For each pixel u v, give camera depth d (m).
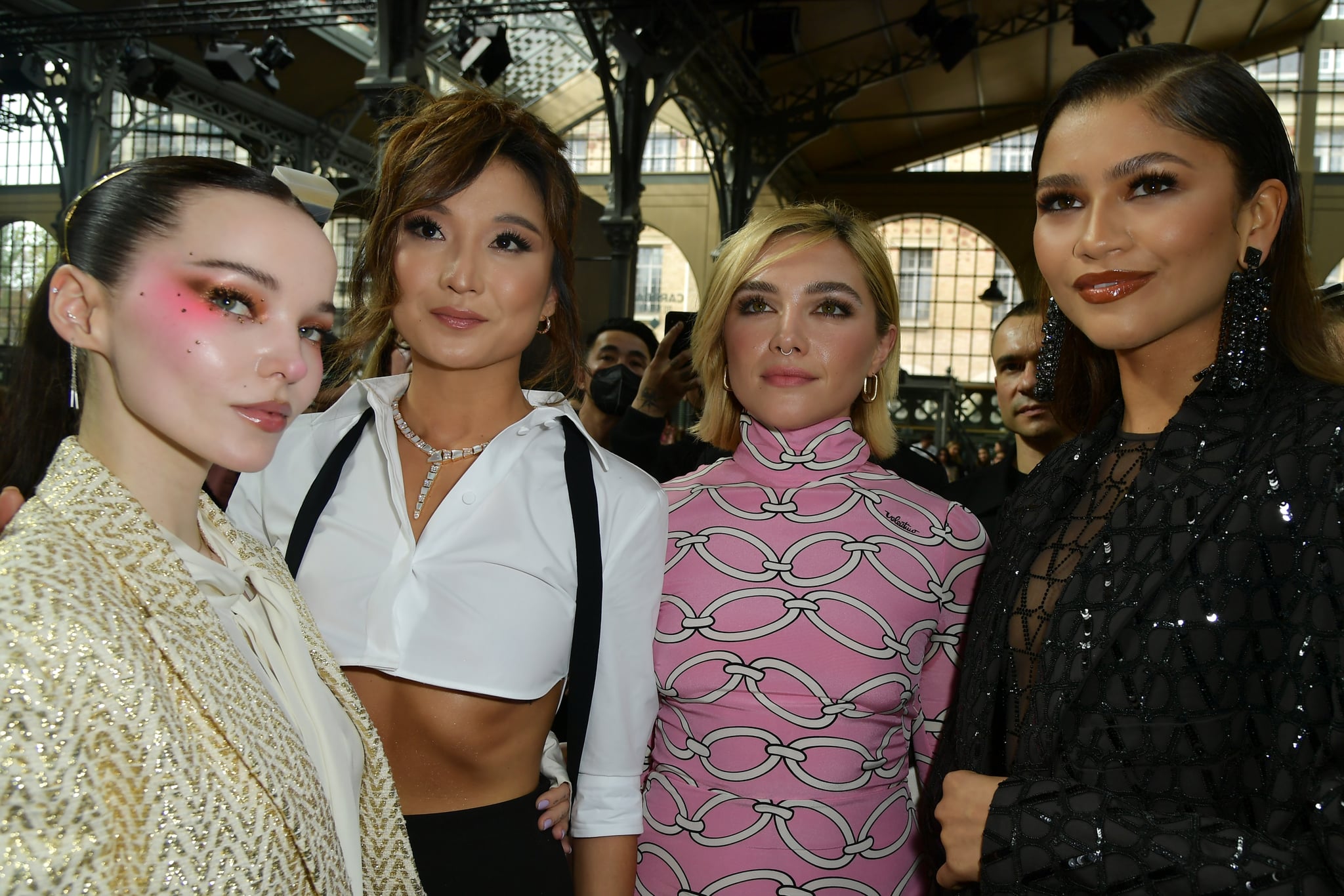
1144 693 0.93
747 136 13.48
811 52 12.55
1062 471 1.18
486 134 1.24
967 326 19.23
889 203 17.62
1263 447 0.93
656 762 1.43
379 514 1.28
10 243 15.67
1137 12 10.36
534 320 1.31
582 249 10.88
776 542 1.39
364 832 0.98
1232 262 0.99
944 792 1.07
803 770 1.30
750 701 1.32
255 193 0.81
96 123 11.37
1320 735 0.82
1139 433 1.10
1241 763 0.89
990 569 1.24
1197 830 0.85
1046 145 1.06
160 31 10.74
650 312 19.16
